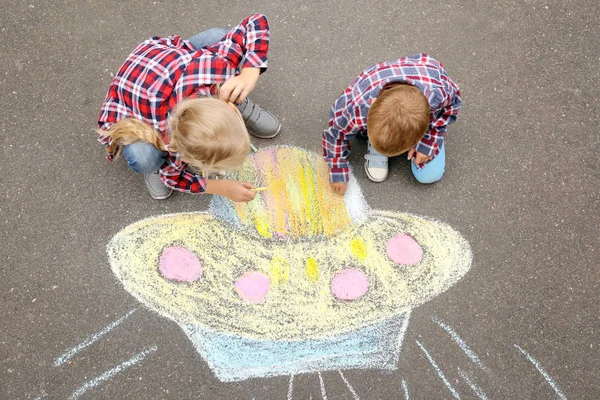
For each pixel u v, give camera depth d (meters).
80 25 2.26
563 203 2.16
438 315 2.07
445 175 2.16
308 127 2.21
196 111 1.50
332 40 2.27
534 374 2.03
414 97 1.65
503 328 2.06
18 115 2.17
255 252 2.11
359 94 1.82
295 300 2.08
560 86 2.26
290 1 2.30
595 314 2.08
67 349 2.01
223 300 2.07
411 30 2.29
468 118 2.21
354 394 2.00
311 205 2.15
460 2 2.33
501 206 2.15
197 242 2.11
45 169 2.13
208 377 2.01
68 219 2.10
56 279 2.06
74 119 2.17
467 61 2.27
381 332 2.05
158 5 2.29
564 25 2.32
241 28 1.79
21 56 2.23
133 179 2.13
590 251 2.12
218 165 1.59
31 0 2.28
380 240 2.12
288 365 2.02
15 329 2.02
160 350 2.02
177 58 1.66
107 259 2.08
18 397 1.98
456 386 2.02
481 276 2.10
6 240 2.07
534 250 2.12
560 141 2.21
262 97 2.21
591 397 2.02
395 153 1.76
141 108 1.65
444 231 2.13
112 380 2.00
